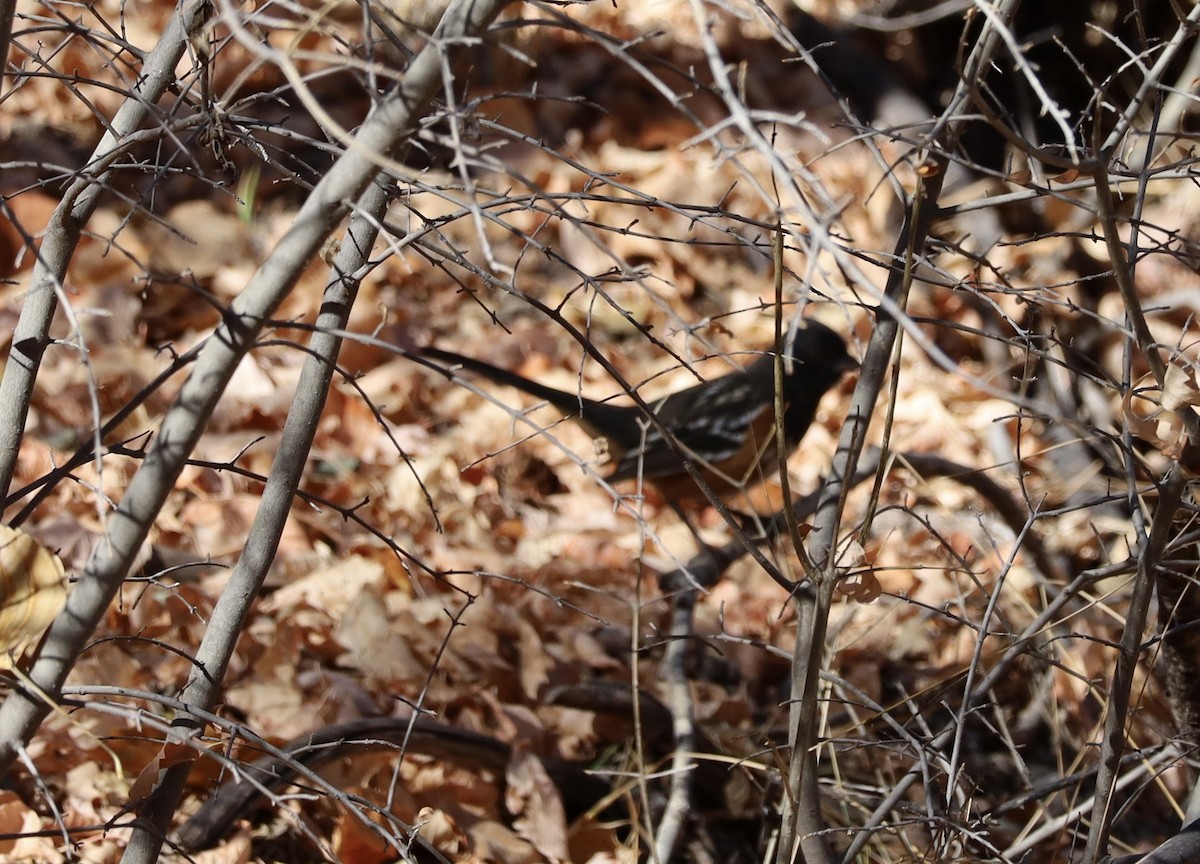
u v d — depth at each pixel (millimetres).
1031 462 7793
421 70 2342
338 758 4266
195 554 5992
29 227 7828
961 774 3863
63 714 2406
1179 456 2965
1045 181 3188
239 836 4145
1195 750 3889
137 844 3135
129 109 3186
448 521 6875
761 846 4766
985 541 6398
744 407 6703
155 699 2742
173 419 2484
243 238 8734
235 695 4879
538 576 6484
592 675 5832
